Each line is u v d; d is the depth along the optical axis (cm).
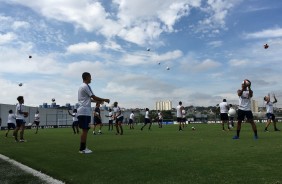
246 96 1176
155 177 492
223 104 2161
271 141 1044
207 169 539
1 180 514
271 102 1819
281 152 729
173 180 467
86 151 833
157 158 687
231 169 532
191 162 616
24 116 1434
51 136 1878
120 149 901
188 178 476
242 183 432
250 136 1341
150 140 1245
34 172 582
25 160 732
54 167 621
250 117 1161
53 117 7012
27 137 1795
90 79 880
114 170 563
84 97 858
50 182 494
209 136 1423
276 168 531
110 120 2942
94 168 594
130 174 522
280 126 2633
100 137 1593
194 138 1301
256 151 756
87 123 850
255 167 544
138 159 682
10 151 945
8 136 2091
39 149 982
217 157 672
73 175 536
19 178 529
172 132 1986
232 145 925
